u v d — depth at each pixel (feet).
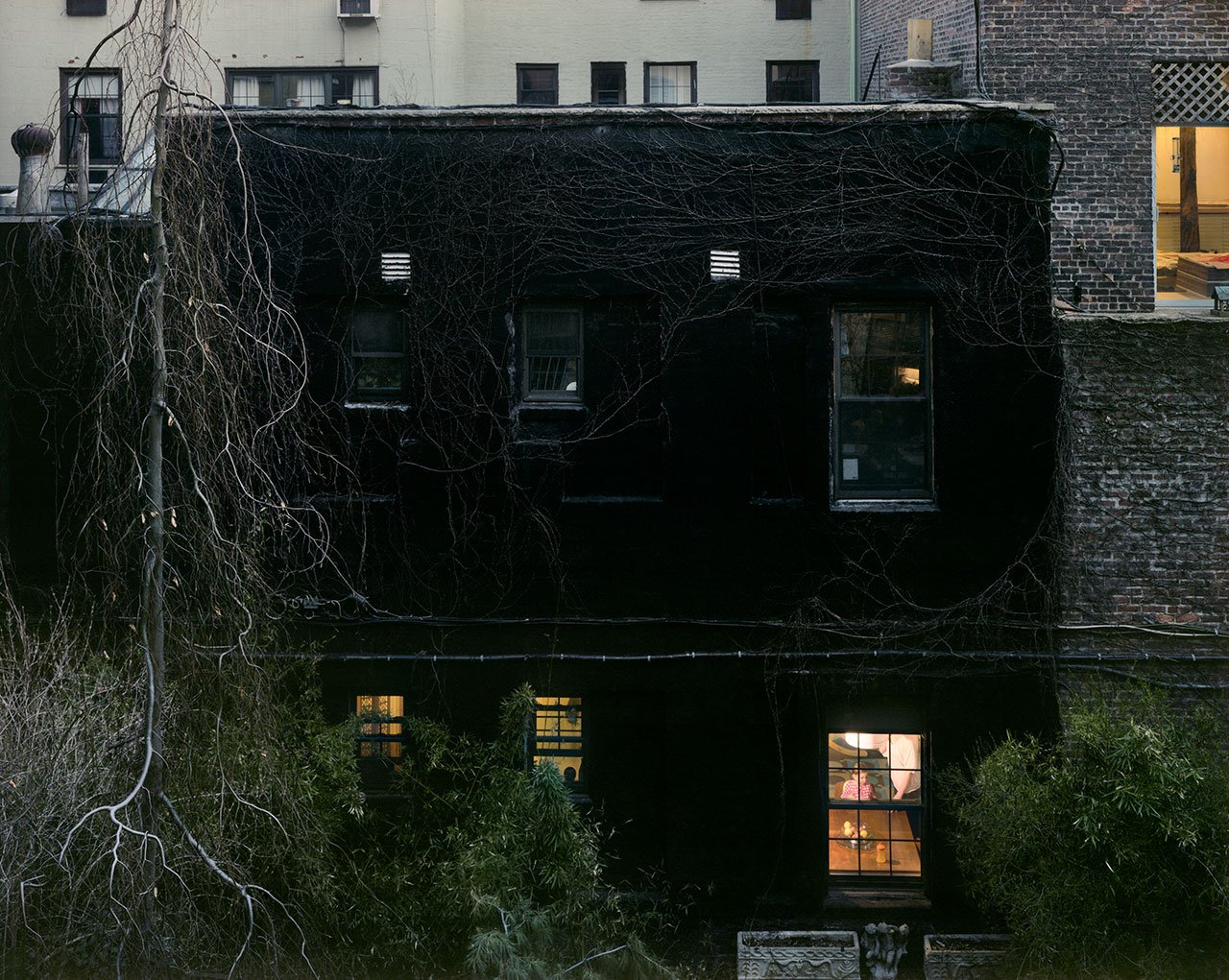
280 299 42.96
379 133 43.09
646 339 43.86
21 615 38.58
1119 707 40.73
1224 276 51.49
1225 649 42.86
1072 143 50.70
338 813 38.17
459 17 79.51
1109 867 35.50
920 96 51.11
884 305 44.04
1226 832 35.81
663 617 43.60
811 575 43.47
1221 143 51.39
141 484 31.89
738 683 43.50
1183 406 43.06
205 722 32.99
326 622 43.57
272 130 43.06
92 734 32.89
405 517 43.65
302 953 32.73
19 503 43.52
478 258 43.29
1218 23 50.52
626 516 43.62
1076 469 43.29
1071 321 43.21
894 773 44.01
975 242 43.04
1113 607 43.14
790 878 43.32
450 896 35.76
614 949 36.40
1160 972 35.63
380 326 44.24
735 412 43.60
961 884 42.88
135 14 32.09
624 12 81.35
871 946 41.24
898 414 44.37
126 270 34.78
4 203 56.80
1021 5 50.62
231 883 31.01
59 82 76.07
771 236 43.14
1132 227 50.65
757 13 81.20
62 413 43.45
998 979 39.86
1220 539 43.04
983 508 43.37
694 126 43.04
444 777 42.78
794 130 43.04
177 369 33.37
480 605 43.75
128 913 30.12
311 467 43.55
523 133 43.06
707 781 43.45
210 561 33.35
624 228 43.19
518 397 44.16
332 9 75.46
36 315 43.29
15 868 31.12
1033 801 37.01
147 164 37.50
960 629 43.21
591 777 44.09
